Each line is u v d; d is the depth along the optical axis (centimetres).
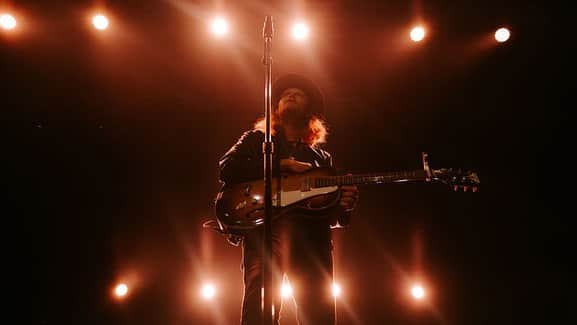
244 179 288
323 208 275
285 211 272
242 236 280
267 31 264
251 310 246
